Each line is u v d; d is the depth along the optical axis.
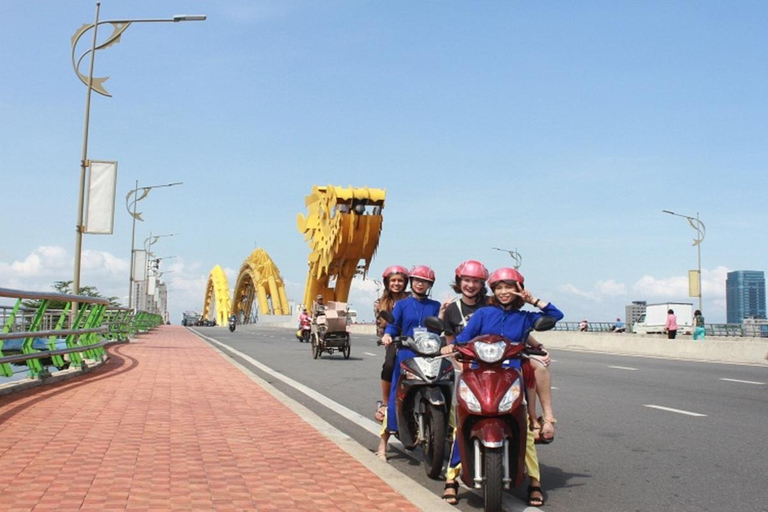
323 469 7.05
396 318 7.72
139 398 11.95
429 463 7.20
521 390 5.88
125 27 23.78
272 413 10.71
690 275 51.00
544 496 6.57
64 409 10.39
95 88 23.55
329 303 25.00
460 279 7.05
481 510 6.08
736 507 6.17
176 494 5.96
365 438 9.35
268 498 5.94
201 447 7.94
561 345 36.91
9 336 11.38
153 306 77.44
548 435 6.38
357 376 18.30
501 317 6.30
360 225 53.91
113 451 7.56
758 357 24.38
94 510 5.46
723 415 11.36
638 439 9.32
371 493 6.20
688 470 7.57
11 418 9.46
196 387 13.95
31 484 6.14
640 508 6.18
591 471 7.55
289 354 27.44
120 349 25.83
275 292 108.31
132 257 49.09
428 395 7.09
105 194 22.98
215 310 148.75
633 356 27.78
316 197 62.19
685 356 27.48
